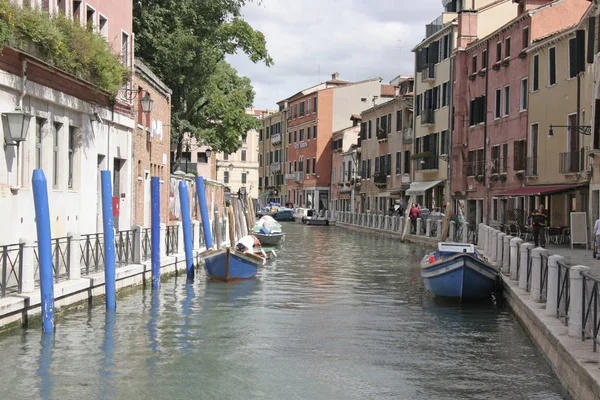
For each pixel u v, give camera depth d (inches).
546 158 1247.5
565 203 1157.7
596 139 986.1
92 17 756.0
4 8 505.7
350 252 1242.6
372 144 2388.0
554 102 1221.1
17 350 423.2
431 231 1453.0
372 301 660.1
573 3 1320.1
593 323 339.9
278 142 3560.5
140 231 697.0
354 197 2586.1
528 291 577.6
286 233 1911.9
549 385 375.9
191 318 551.5
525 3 1412.4
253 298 661.9
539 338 444.8
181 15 1293.1
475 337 500.1
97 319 524.1
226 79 1621.6
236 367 409.4
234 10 1349.7
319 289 735.7
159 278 685.3
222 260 774.5
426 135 1886.1
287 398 353.7
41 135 617.3
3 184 531.5
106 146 786.2
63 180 660.1
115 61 727.1
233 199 1517.0
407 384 379.6
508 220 1294.3
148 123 983.0
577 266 378.9
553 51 1235.9
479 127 1568.7
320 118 2999.5
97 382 371.6
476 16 1665.8
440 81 1801.2
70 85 653.3
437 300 669.9
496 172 1454.2
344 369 409.4
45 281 453.7
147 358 422.9
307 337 493.0
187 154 1957.4
